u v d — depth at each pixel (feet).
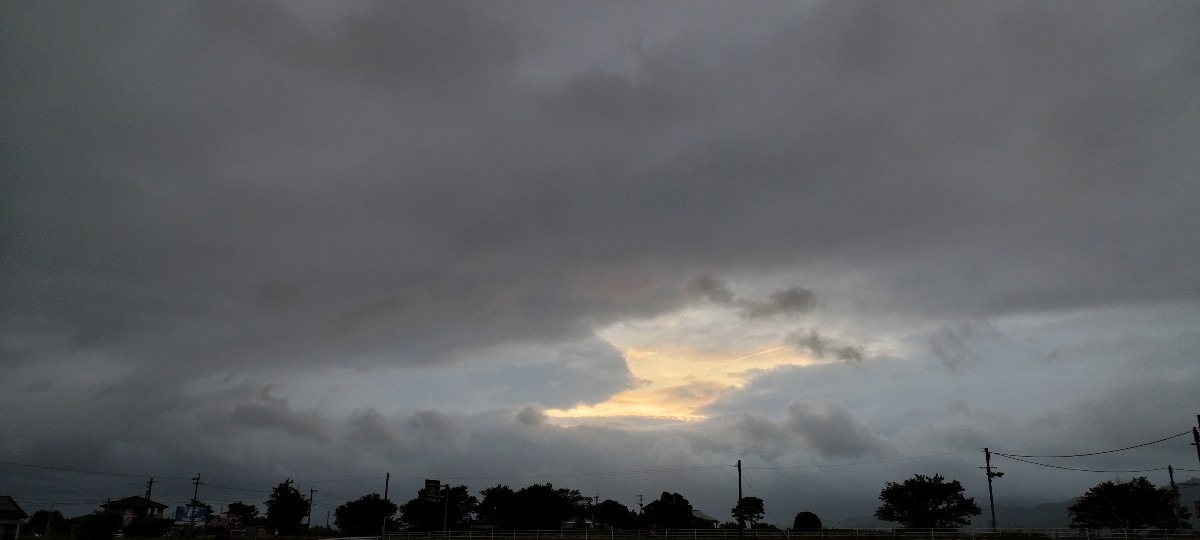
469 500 373.20
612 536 251.80
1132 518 246.88
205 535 316.60
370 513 361.10
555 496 349.00
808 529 265.34
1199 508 249.75
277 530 338.13
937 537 215.92
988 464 261.24
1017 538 209.67
